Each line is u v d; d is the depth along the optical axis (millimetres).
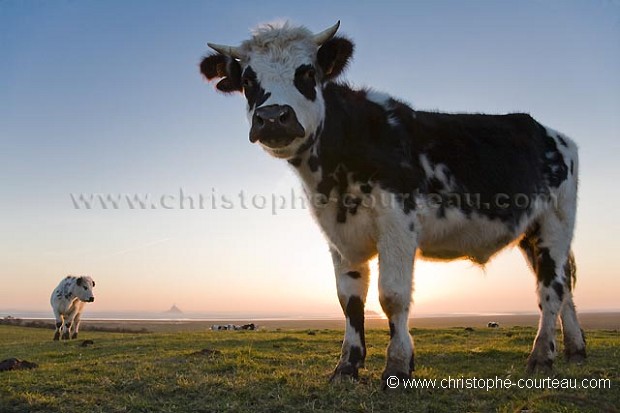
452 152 2760
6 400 2266
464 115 3039
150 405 2195
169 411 2143
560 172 3225
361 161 2471
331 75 2555
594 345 4035
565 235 3205
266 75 2387
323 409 2146
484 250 2975
